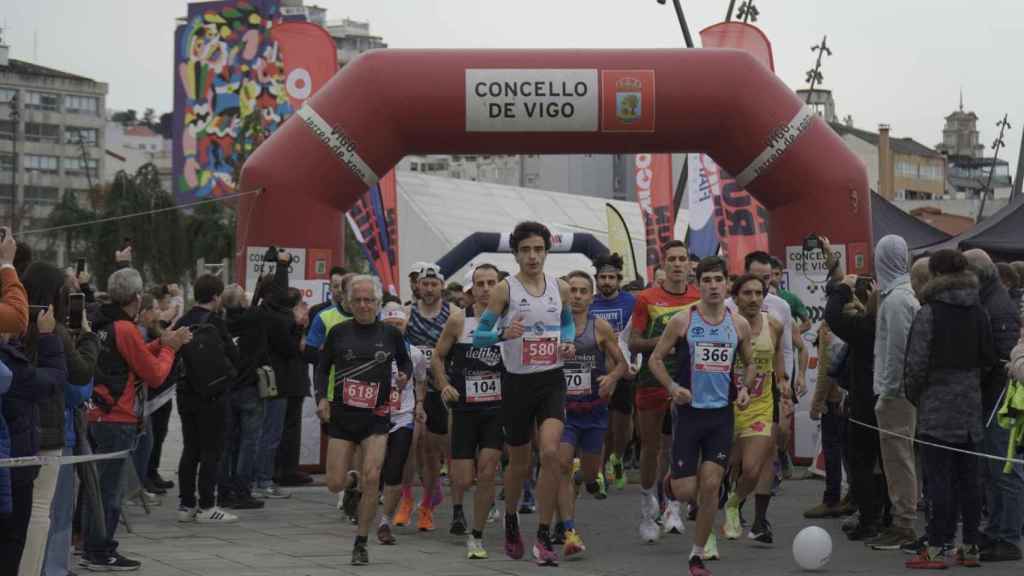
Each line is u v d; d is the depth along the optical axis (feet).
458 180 113.60
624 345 32.78
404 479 33.91
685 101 44.42
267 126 148.56
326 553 28.91
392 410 30.42
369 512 27.35
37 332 22.25
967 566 27.68
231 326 36.52
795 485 42.42
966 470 27.66
